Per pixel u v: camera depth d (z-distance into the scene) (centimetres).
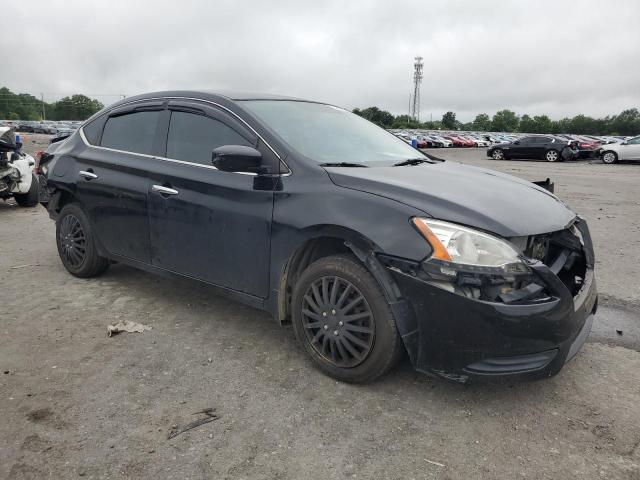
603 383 316
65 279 491
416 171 342
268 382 311
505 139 6156
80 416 273
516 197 314
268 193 328
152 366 328
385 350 288
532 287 266
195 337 370
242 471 235
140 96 445
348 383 310
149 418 273
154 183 392
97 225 451
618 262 593
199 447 251
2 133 838
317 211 303
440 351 272
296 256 322
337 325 304
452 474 236
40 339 362
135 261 425
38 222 785
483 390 306
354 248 292
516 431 268
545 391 306
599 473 238
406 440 260
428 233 269
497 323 258
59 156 488
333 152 358
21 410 277
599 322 412
